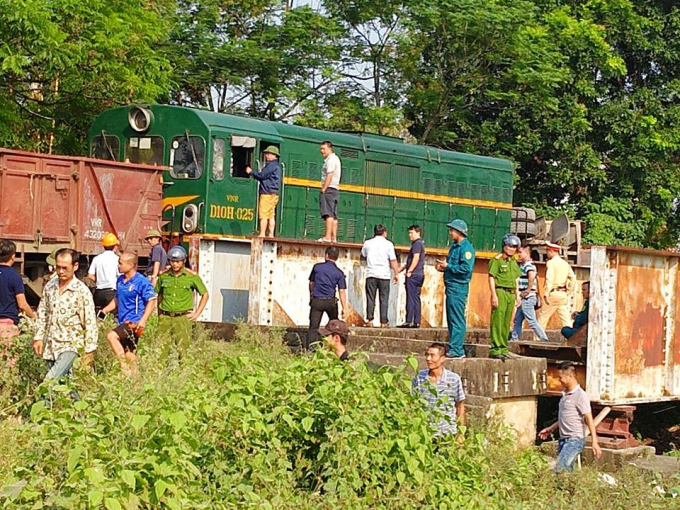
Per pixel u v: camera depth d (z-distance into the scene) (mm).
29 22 31078
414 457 14094
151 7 44594
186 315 21469
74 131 37062
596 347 22109
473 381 20766
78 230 28484
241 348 22188
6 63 31047
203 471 13414
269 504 12469
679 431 28391
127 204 29578
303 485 14258
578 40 53375
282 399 14539
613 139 55344
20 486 11141
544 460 18672
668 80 58062
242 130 30438
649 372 23641
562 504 16188
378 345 24641
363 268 29578
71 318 17719
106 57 35000
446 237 36375
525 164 56188
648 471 19516
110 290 25297
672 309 24375
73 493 11148
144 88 36156
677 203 60031
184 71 46781
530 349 23656
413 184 35094
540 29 51750
